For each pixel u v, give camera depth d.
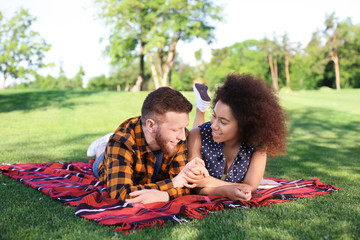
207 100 3.31
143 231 1.93
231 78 2.58
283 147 2.74
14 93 19.59
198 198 2.54
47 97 18.00
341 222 2.16
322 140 8.84
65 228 1.96
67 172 3.48
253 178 2.74
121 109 14.41
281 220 2.18
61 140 7.08
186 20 30.11
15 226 1.98
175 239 1.84
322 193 2.97
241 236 1.89
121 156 2.48
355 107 18.56
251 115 2.48
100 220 2.04
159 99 2.33
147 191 2.42
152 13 29.86
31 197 2.64
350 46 58.66
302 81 65.88
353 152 6.66
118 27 30.45
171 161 2.73
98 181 3.05
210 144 2.82
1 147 5.86
